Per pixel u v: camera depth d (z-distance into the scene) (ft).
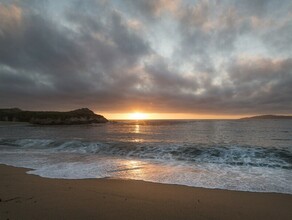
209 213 17.87
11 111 264.93
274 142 67.00
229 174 30.48
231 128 154.10
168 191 23.24
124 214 17.43
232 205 19.58
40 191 22.81
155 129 150.71
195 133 109.19
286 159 38.42
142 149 49.16
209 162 38.40
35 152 50.49
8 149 55.72
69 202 19.75
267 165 35.58
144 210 18.22
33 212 17.47
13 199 20.43
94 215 17.07
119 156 44.83
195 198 21.18
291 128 150.00
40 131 130.82
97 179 27.86
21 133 113.50
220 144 57.31
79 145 57.31
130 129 154.10
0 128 162.20
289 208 19.02
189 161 39.34
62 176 29.30
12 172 31.45
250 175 29.94
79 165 36.11
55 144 60.59
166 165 36.32
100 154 47.50
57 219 16.24
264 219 16.98
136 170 32.71
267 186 25.08
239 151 43.70
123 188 24.13
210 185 25.40
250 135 95.45
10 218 16.26
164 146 51.29
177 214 17.58
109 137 87.66
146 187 24.54
